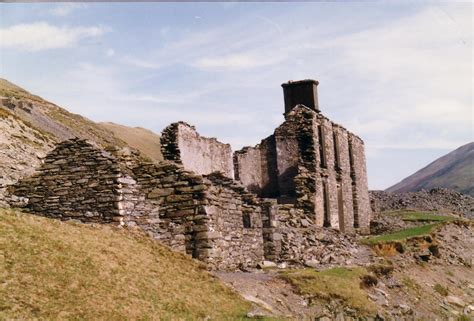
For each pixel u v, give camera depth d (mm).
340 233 34406
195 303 15906
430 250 36688
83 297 13781
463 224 44625
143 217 20672
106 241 17953
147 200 20859
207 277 18250
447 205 71562
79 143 21000
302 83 46438
